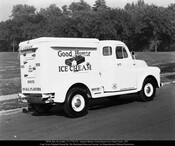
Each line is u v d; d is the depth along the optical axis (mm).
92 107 11945
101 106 12055
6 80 21312
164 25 78938
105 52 11414
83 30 73375
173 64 31188
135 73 12094
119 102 12711
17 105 12938
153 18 78438
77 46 10484
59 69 10086
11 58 45750
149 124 8234
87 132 7953
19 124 9828
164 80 19516
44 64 9906
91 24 72625
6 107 12562
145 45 81562
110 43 11508
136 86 12141
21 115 11492
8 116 11422
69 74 10281
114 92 11430
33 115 11359
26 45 10547
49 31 84188
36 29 94125
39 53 9984
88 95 10797
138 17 79875
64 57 10203
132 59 12172
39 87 10125
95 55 10984
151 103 11828
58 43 10070
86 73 10695
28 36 93750
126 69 11820
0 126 9672
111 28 72438
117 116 9727
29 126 9398
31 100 10367
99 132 7828
